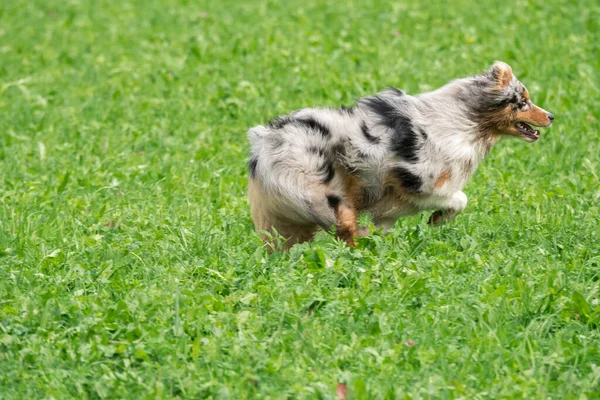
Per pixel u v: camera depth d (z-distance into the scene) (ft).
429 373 27.43
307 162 35.40
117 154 50.62
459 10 77.97
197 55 68.95
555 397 26.53
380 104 36.58
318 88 60.44
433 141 36.37
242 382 27.14
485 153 38.32
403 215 37.93
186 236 37.86
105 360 28.66
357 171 35.99
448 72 62.59
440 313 30.55
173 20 81.82
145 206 42.57
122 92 61.87
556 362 28.17
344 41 71.51
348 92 59.26
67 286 34.01
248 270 34.35
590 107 55.16
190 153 50.75
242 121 55.47
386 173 36.11
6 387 27.58
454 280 32.96
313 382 27.04
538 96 56.49
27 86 65.05
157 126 55.01
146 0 90.07
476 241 36.86
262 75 63.36
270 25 76.84
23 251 37.29
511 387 26.76
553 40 68.08
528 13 75.31
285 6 84.12
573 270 34.47
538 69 62.03
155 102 58.95
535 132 38.47
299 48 69.15
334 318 30.63
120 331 30.07
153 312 31.01
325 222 36.01
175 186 45.50
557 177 45.73
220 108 57.77
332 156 35.78
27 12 87.51
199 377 27.55
